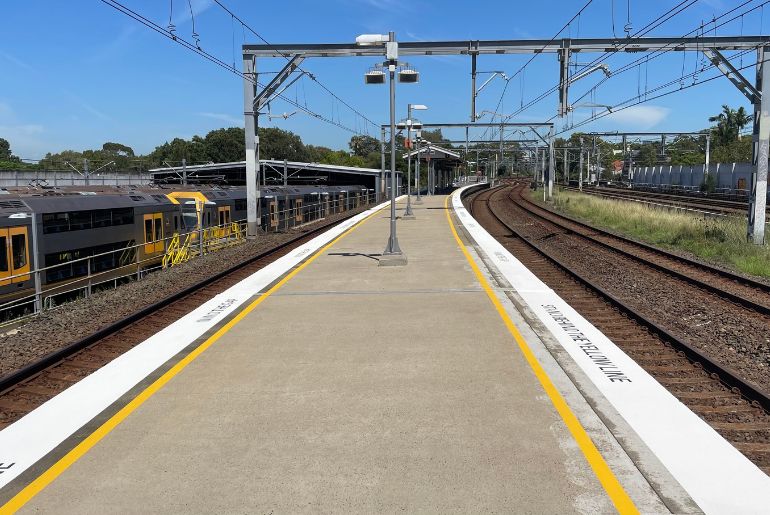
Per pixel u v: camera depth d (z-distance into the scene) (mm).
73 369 8180
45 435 5270
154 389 6379
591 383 6438
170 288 15047
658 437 5094
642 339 9164
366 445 4977
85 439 5172
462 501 4113
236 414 5680
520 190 85438
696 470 4520
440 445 4957
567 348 7781
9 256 16281
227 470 4590
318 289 11961
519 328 8750
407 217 33062
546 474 4465
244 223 32250
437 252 17625
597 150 103750
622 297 13031
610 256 19922
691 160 101125
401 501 4121
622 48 21578
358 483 4367
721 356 8609
